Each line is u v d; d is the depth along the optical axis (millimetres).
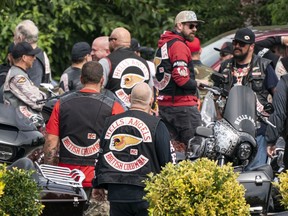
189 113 26438
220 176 17047
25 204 17125
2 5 23688
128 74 24328
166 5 42250
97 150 21703
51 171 19828
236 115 21266
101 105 21750
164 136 19188
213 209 16891
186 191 16922
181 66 26203
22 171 17391
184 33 26516
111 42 24688
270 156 23172
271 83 24891
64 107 21719
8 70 24641
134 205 19109
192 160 21141
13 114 21172
